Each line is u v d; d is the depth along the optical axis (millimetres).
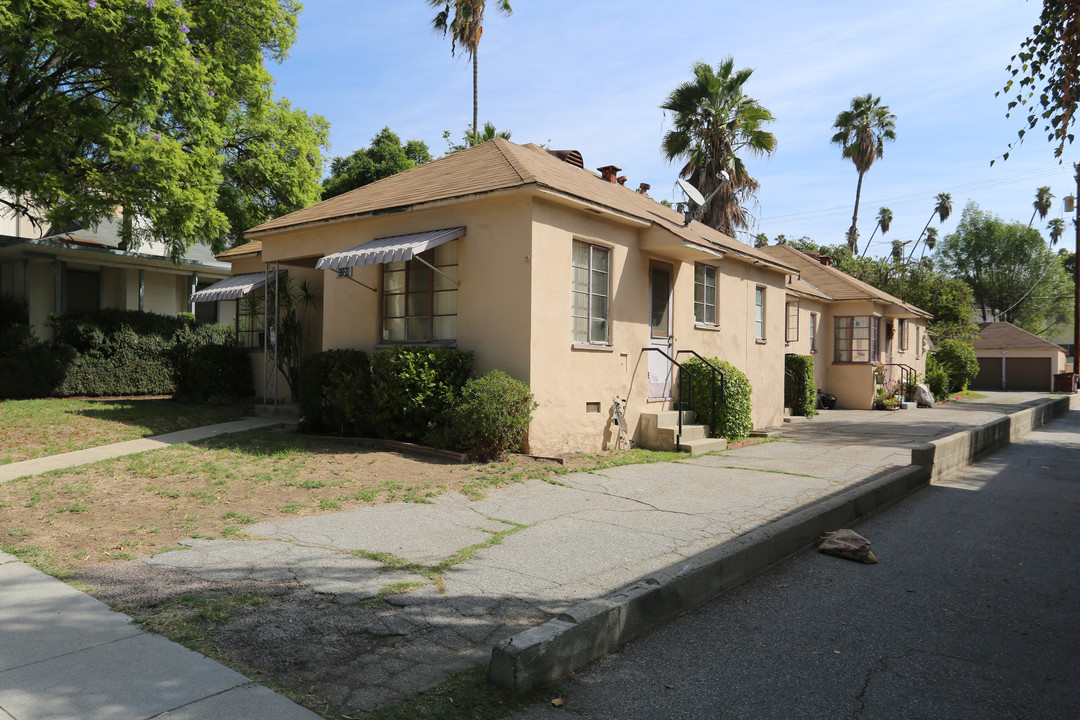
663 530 6215
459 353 9602
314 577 4699
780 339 17250
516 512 6730
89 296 18344
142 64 11883
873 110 40594
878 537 6750
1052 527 7195
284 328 13672
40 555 5012
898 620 4570
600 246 10867
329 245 11867
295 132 19516
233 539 5539
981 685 3654
